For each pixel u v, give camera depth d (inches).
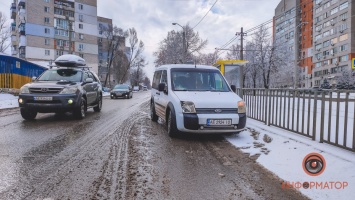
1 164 166.6
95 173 153.3
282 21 3491.6
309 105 236.8
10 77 845.8
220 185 139.8
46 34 2438.5
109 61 2763.3
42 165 165.8
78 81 383.6
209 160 183.8
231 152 204.7
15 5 2839.6
